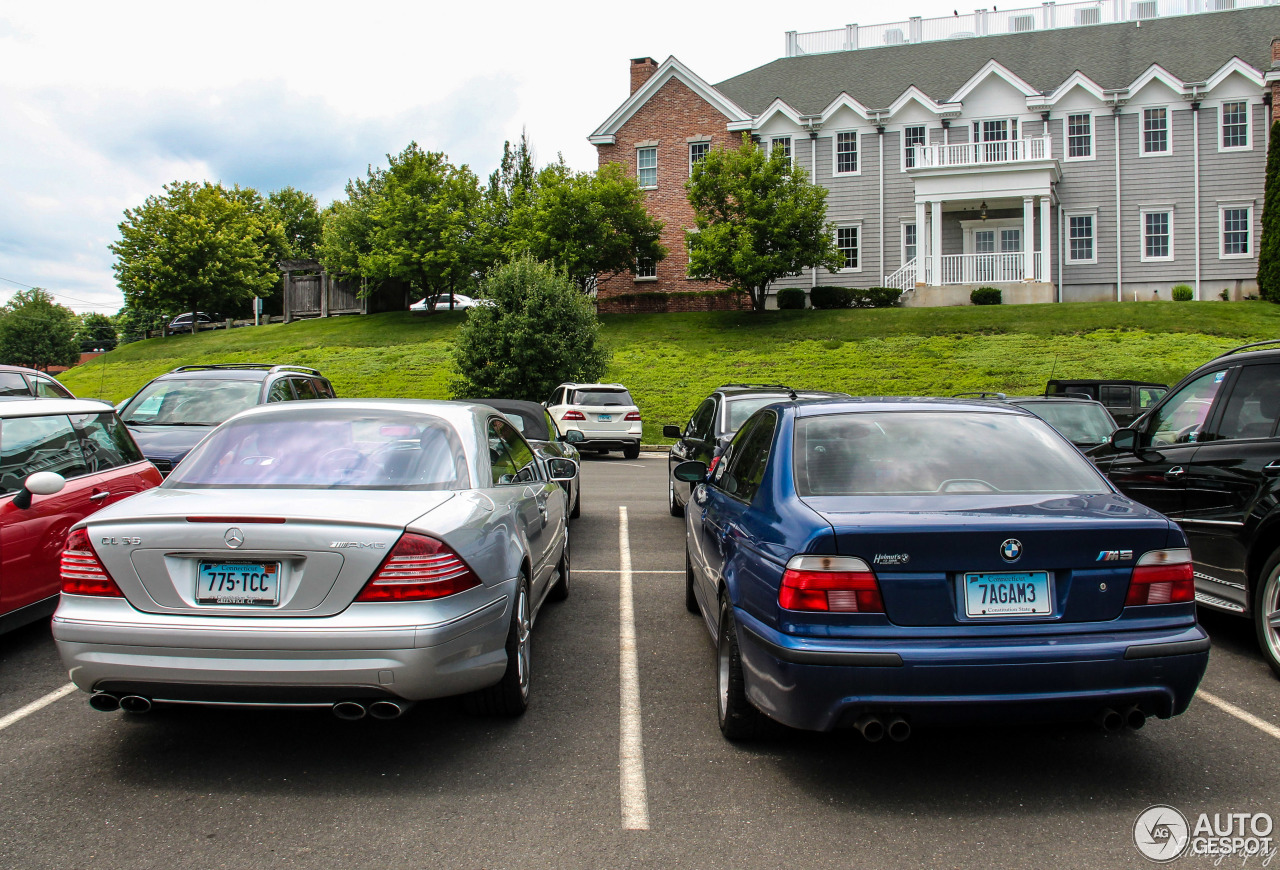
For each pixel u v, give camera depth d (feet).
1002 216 114.42
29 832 10.39
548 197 112.47
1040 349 85.76
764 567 11.69
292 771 12.19
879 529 10.68
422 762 12.51
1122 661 10.54
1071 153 112.88
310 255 231.91
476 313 81.41
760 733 13.08
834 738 13.44
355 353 109.09
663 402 79.77
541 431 32.58
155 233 142.00
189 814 10.88
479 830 10.51
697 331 106.73
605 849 10.06
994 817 10.84
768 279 106.32
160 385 33.42
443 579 11.72
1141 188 110.63
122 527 11.60
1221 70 106.22
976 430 13.73
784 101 126.52
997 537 10.68
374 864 9.71
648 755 12.79
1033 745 13.10
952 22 134.31
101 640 11.33
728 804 11.19
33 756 12.65
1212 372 19.42
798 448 13.34
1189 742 13.19
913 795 11.45
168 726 13.85
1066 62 119.44
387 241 131.75
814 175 120.37
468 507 13.05
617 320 117.50
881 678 10.40
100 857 9.82
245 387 33.14
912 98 115.75
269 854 9.91
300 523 11.40
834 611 10.66
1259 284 101.40
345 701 11.36
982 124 115.34
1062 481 12.63
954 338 92.38
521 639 14.42
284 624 11.19
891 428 13.70
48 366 236.84
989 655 10.37
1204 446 18.62
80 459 19.53
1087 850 10.01
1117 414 49.78
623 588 23.68
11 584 16.63
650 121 124.57
